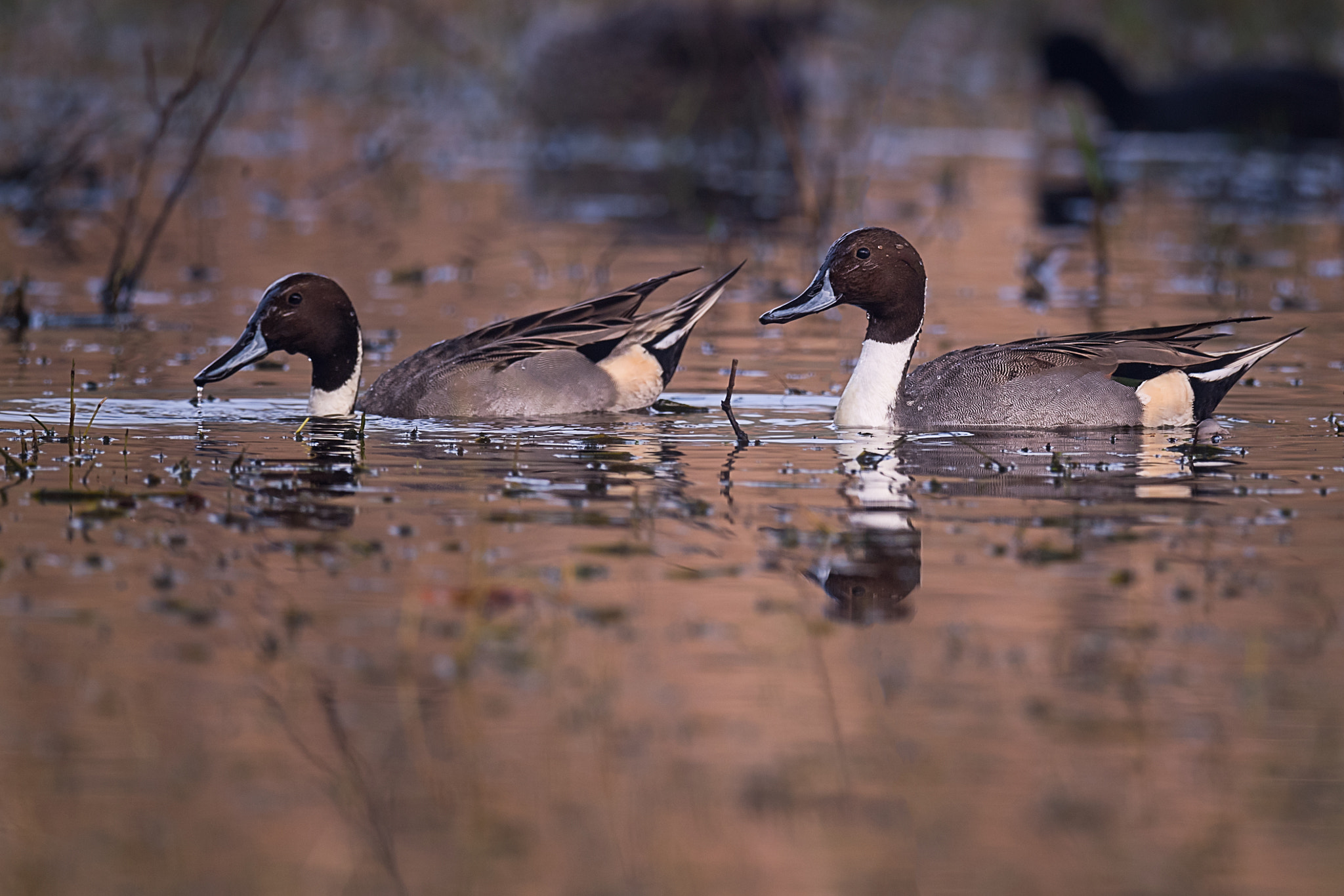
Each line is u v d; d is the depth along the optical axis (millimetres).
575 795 7059
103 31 42375
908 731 7629
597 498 11250
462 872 6496
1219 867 6512
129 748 7398
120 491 11281
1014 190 30641
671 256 23703
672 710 7809
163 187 29734
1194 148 36250
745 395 15352
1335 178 32344
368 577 9445
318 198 29312
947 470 12133
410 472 12031
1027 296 20859
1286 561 9797
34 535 10234
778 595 9258
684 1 37219
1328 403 14773
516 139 37500
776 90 26547
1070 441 13156
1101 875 6469
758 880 6426
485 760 7340
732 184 31297
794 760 7344
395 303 20016
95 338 17891
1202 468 12195
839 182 30922
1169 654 8438
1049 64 36875
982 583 9430
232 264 22922
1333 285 21688
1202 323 13953
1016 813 6926
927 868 6516
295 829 6789
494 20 41562
